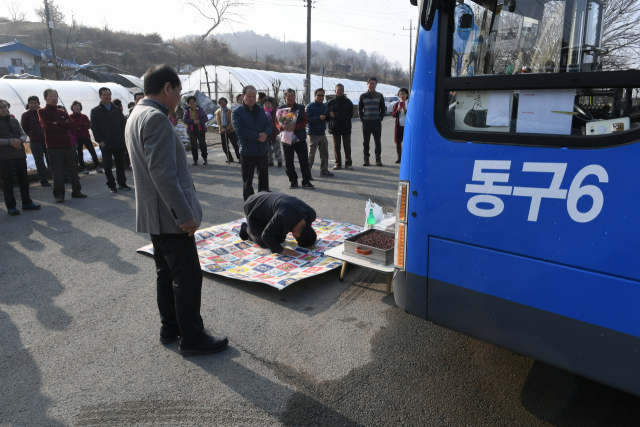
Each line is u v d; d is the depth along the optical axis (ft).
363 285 12.67
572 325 6.01
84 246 15.97
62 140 22.29
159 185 7.70
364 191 24.13
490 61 6.59
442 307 7.44
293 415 7.43
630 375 5.63
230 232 16.55
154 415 7.43
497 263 6.61
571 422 7.20
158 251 9.12
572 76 5.74
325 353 9.29
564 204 5.87
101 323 10.57
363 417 7.38
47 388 8.16
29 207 20.99
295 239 14.75
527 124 6.22
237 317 10.82
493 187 6.50
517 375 8.48
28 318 10.79
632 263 5.39
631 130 5.30
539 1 6.24
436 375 8.52
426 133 7.22
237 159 36.73
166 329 9.61
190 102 33.04
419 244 7.55
